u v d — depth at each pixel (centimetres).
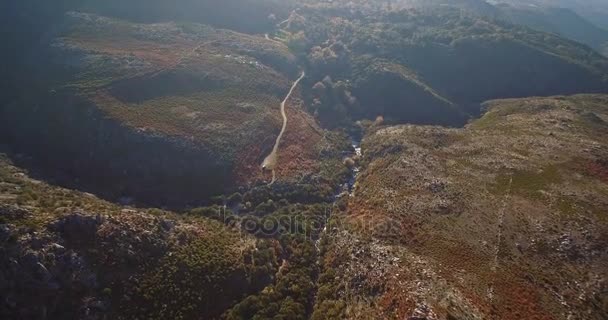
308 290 9325
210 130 14475
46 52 16825
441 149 13438
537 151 12281
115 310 7912
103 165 13088
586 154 11881
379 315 7719
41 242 7862
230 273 9225
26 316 7419
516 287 7844
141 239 8944
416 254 8931
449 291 7706
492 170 11594
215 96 16425
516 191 10488
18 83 15962
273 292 9131
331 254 10244
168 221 9912
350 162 15188
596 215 9388
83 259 8119
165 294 8400
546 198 10062
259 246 10344
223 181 13225
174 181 12975
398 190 11538
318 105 19138
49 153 13750
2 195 9088
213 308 8656
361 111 19750
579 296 7706
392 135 15288
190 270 8919
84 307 7694
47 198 9475
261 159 14438
